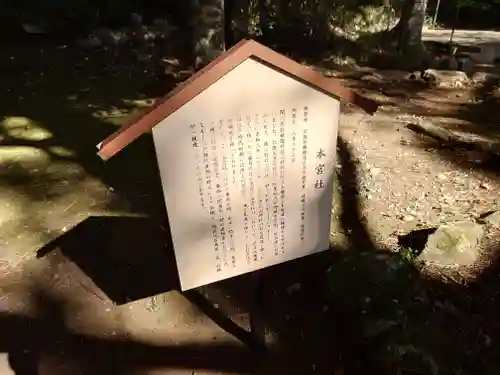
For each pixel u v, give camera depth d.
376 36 9.47
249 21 9.27
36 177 4.35
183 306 3.04
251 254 2.43
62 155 4.73
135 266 3.34
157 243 3.55
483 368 2.55
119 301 3.07
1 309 2.99
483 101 6.32
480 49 9.43
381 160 4.62
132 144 4.95
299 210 2.42
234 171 2.19
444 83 6.97
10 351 2.74
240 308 3.04
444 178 4.32
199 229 2.26
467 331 2.75
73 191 4.16
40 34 8.80
